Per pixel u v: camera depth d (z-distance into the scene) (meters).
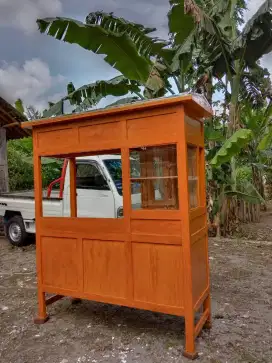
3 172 8.74
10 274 5.53
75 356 2.95
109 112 3.13
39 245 3.69
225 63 7.09
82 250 3.43
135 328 3.45
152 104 2.91
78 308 4.01
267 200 14.06
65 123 3.45
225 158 6.14
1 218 8.81
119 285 3.23
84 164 6.27
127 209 3.16
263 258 6.05
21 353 3.03
